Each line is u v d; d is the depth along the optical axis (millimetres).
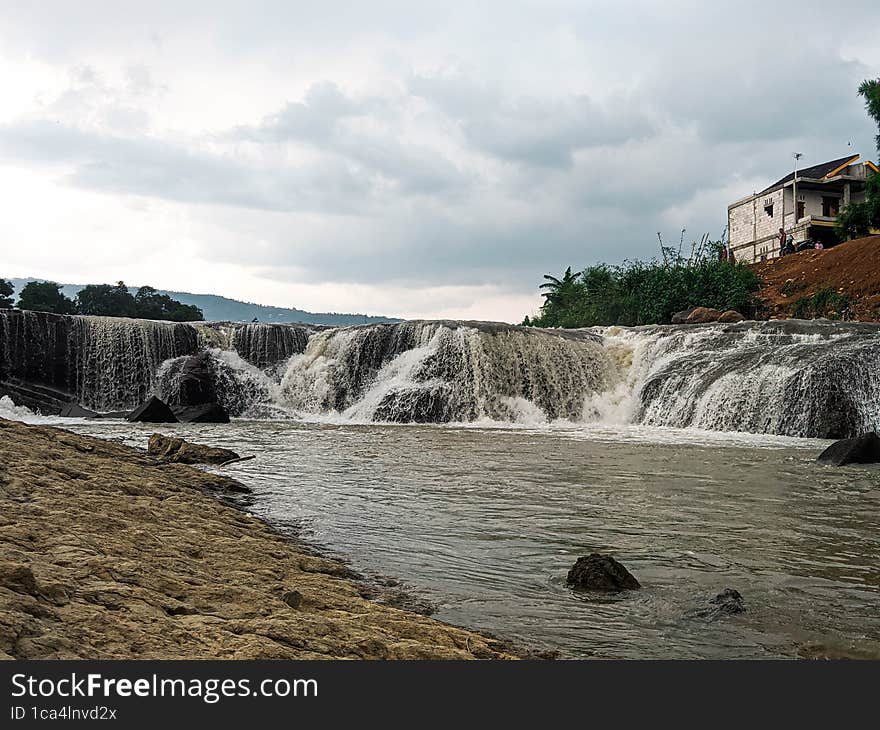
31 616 3910
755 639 5234
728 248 57969
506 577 6695
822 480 12242
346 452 16453
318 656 4258
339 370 29844
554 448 17297
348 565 7055
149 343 29609
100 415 26844
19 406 26641
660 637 5258
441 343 28297
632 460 14914
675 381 24469
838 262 40562
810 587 6379
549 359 27891
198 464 14117
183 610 4668
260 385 30047
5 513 6219
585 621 5574
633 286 42094
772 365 21781
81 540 5699
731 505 10039
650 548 7711
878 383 20078
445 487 11570
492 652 4852
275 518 9180
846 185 51156
